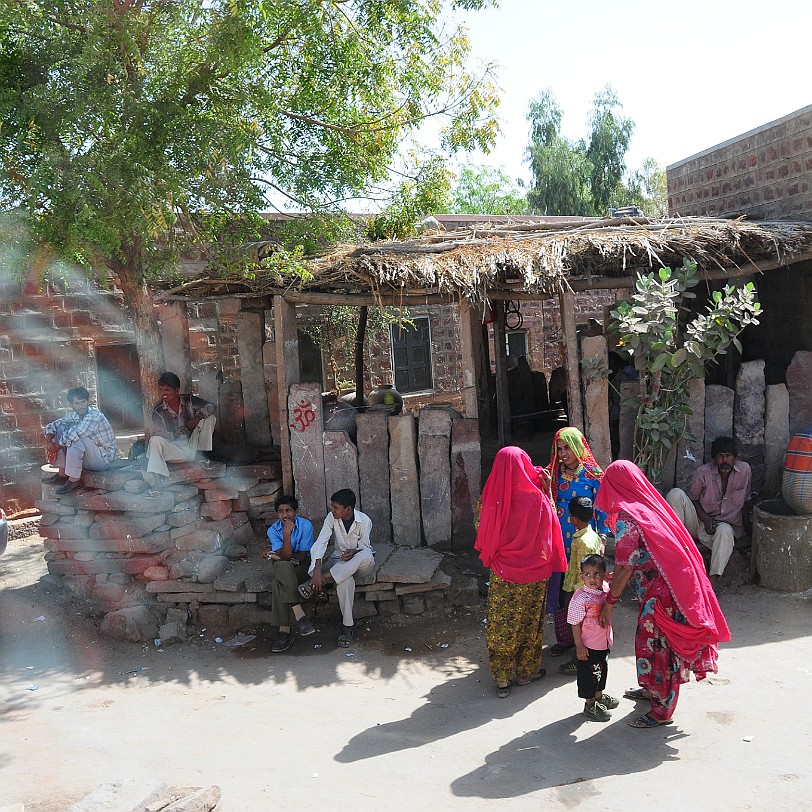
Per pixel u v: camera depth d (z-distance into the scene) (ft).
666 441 24.21
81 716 18.71
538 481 19.95
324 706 18.75
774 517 22.90
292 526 22.45
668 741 15.92
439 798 14.43
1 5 21.74
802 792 13.71
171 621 23.36
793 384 26.27
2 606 25.53
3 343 33.86
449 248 25.34
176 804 13.43
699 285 34.14
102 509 24.06
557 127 112.06
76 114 21.52
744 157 31.81
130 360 37.52
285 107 27.55
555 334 55.11
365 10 27.32
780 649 19.88
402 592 23.11
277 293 25.72
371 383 46.34
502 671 18.52
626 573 16.21
